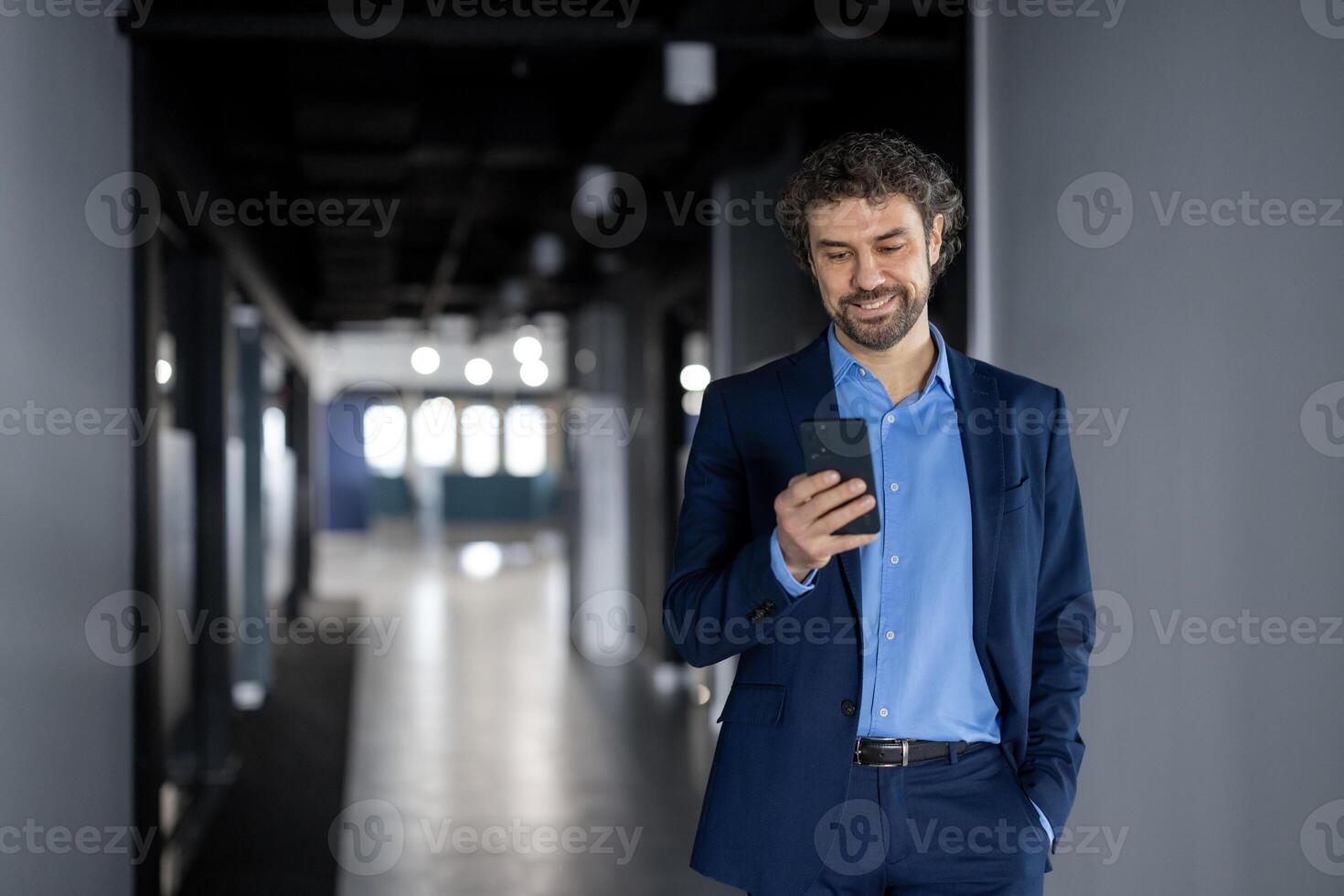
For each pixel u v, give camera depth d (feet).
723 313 16.46
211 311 16.05
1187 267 6.65
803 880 4.63
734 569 4.53
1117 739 7.41
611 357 26.40
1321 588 5.56
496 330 40.45
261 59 13.37
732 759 4.81
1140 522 7.14
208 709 15.60
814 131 12.67
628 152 15.93
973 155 9.25
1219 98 6.33
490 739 17.22
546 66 15.40
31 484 7.11
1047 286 8.29
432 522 55.72
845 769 4.63
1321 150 5.56
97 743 8.48
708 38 9.82
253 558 20.62
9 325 6.78
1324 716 5.55
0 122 6.66
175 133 11.44
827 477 4.11
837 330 5.00
